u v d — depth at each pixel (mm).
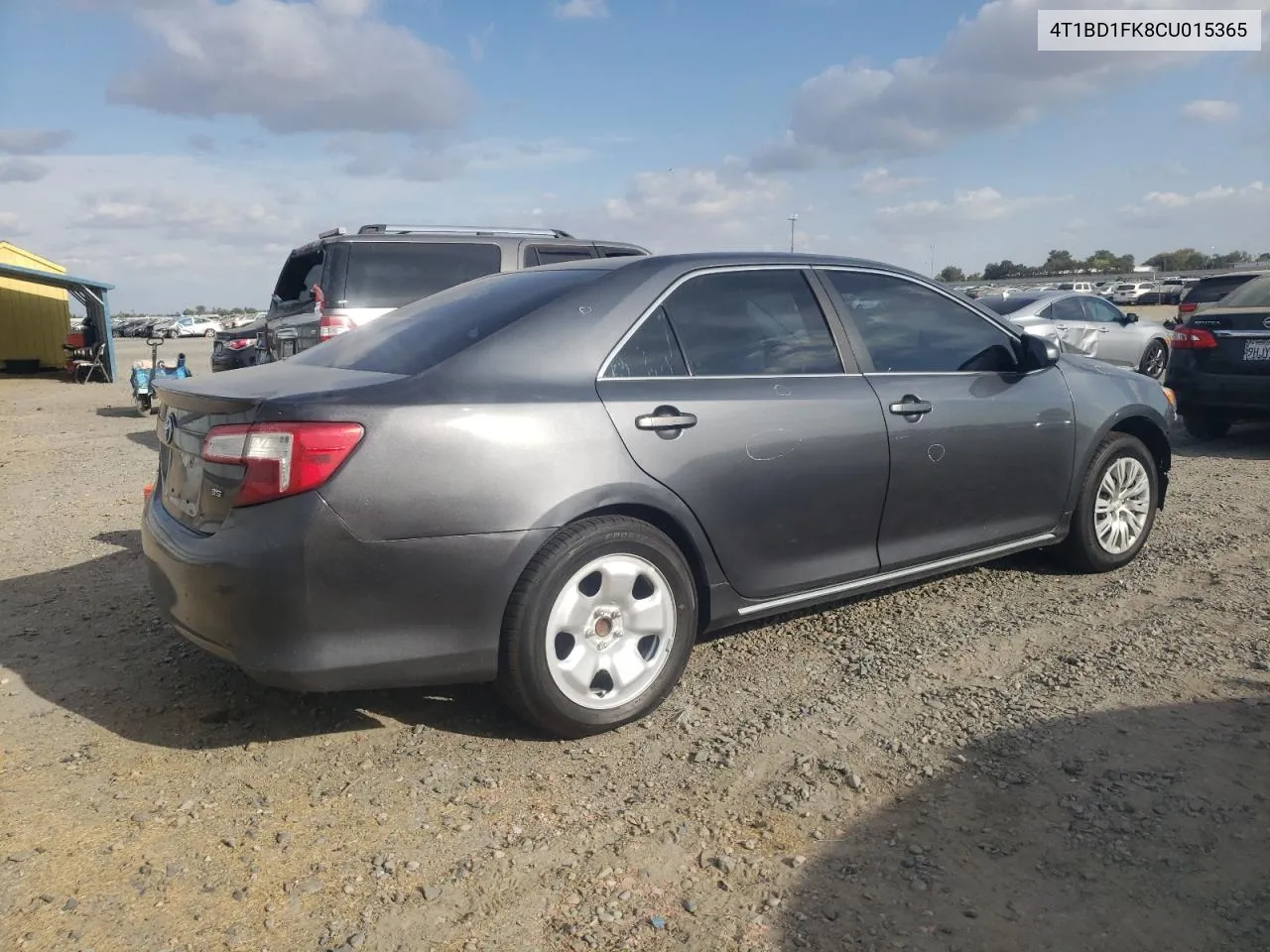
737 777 3107
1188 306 16766
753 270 3971
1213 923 2357
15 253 27984
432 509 3023
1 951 2328
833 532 3928
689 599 3535
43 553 5793
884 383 4102
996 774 3064
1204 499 6754
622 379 3473
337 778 3133
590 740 3387
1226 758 3117
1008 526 4566
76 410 16234
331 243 8062
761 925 2400
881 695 3672
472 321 3555
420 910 2477
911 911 2434
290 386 3211
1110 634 4211
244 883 2592
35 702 3699
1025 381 4629
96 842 2779
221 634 3043
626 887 2564
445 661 3125
